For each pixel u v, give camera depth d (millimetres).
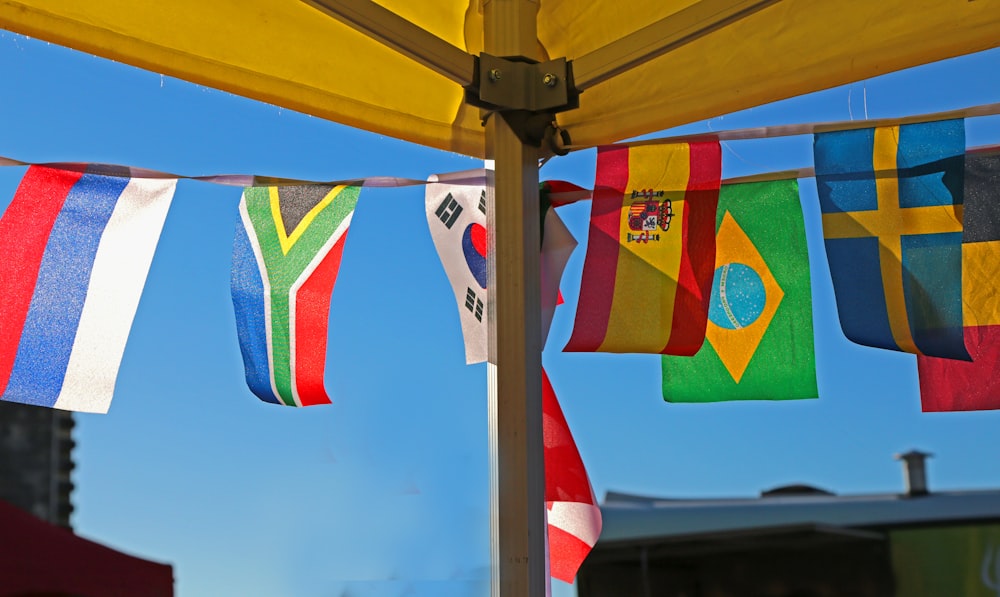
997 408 1752
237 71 1562
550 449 2197
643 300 1844
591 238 1902
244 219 1848
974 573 7109
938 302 1650
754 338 1999
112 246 1672
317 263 1841
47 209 1644
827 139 1787
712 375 2023
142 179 1723
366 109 1714
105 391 1621
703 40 1674
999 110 1687
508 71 1693
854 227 1735
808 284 1972
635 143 1917
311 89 1645
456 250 2053
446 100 1800
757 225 2018
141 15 1445
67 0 1391
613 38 1748
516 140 1717
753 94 1641
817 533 7656
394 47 1511
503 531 1599
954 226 1671
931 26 1454
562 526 2205
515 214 1696
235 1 1497
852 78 1547
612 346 1832
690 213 1874
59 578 1515
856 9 1518
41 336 1594
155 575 1654
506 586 1579
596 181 1927
